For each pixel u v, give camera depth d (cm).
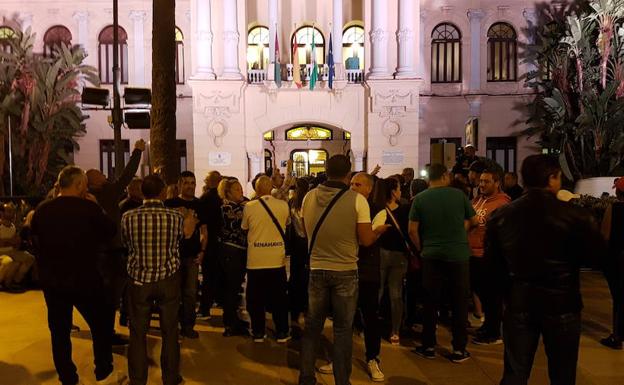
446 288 772
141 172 2672
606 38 2245
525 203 410
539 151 2617
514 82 2631
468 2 2622
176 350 554
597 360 659
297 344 723
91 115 2673
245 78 2427
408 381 593
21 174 2355
